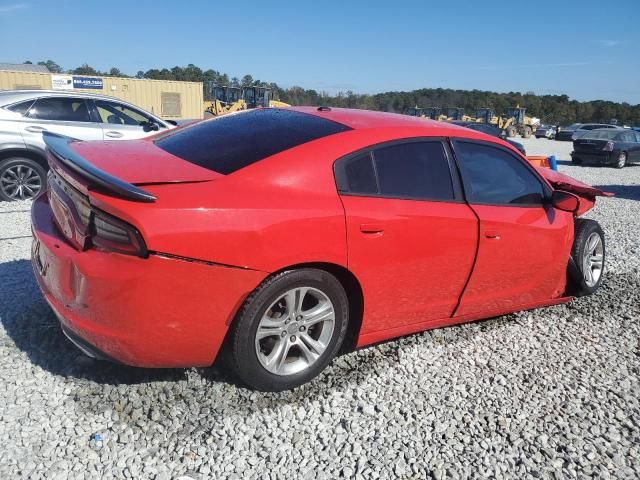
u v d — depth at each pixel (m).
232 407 2.86
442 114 50.34
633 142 20.97
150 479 2.34
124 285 2.48
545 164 8.67
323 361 3.12
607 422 3.03
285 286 2.83
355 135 3.19
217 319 2.69
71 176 2.69
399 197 3.23
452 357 3.63
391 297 3.28
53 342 3.34
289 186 2.87
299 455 2.56
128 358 2.64
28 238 5.64
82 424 2.63
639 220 9.09
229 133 3.40
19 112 7.55
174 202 2.55
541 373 3.52
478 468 2.58
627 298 5.00
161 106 33.50
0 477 2.27
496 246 3.68
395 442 2.71
